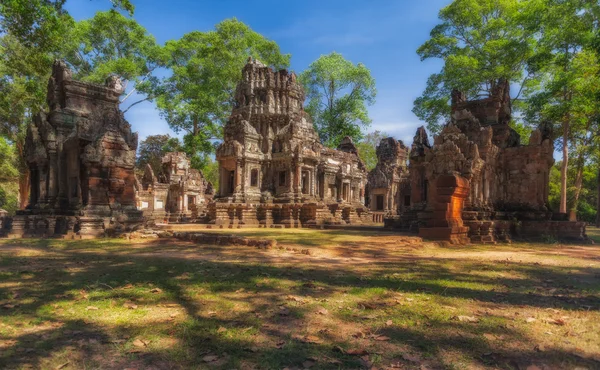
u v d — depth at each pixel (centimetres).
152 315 500
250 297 598
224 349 387
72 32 3975
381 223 4116
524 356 377
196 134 5044
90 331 438
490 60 3628
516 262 1070
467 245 1617
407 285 695
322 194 3950
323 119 5684
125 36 4419
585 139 3891
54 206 2000
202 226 3039
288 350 385
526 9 3173
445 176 1708
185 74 4703
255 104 3703
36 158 2072
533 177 2306
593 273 891
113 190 1912
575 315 521
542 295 641
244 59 4853
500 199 2378
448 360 365
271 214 3316
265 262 980
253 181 3556
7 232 1906
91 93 2220
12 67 3039
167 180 4828
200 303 560
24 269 852
